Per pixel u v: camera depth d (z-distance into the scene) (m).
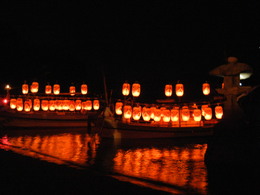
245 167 9.97
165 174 10.80
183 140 21.92
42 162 12.63
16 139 21.39
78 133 26.84
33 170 11.08
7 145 17.86
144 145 19.28
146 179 9.99
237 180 9.52
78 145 18.70
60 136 24.11
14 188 8.69
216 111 21.02
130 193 8.32
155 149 17.53
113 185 9.13
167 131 22.44
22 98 33.03
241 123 10.58
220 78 25.34
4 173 10.55
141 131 22.30
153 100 30.02
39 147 17.36
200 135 22.69
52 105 30.12
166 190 8.63
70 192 8.37
